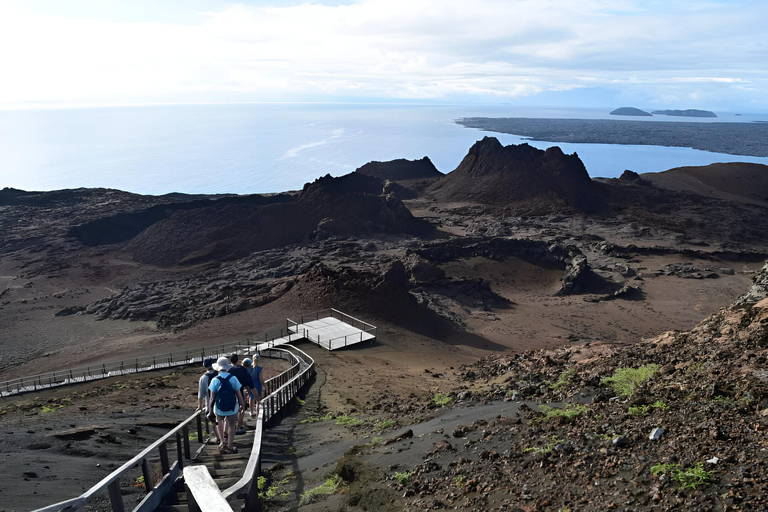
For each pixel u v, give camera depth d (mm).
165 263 97812
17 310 69062
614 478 6781
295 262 91062
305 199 125125
